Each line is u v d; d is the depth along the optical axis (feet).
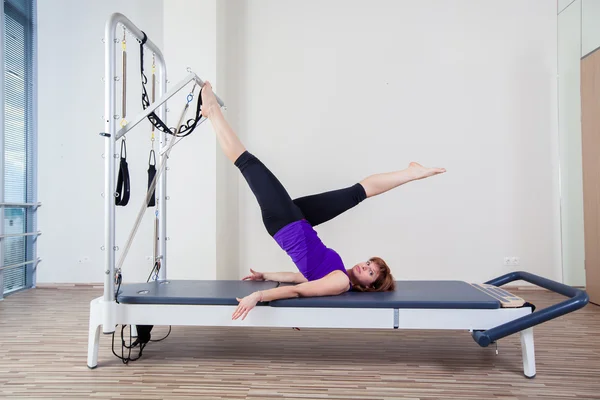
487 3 14.70
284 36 15.06
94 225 15.30
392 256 14.69
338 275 7.67
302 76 15.01
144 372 7.15
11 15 14.05
